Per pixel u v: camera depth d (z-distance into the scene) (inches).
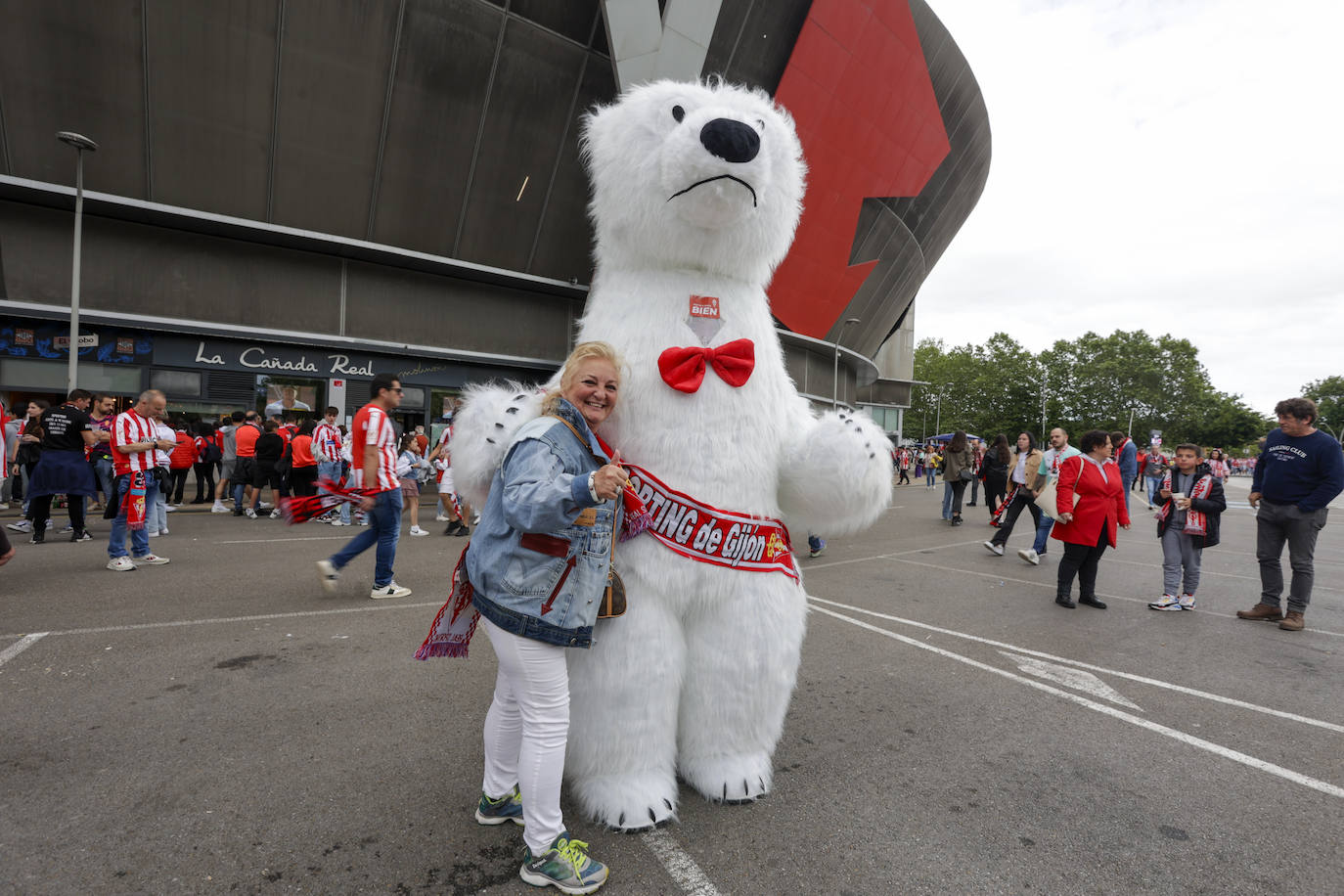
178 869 80.2
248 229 500.4
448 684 141.6
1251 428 2464.3
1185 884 83.2
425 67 501.4
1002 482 458.3
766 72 642.8
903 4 689.6
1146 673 164.9
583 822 91.7
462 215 572.1
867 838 91.0
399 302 585.9
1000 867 85.7
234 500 469.7
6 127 430.9
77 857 81.7
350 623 183.3
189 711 125.2
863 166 788.0
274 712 125.7
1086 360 2477.9
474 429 84.9
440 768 106.2
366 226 543.2
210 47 448.1
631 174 93.3
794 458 96.1
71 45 423.5
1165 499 236.8
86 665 147.2
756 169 86.2
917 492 873.5
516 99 539.5
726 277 98.0
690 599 89.1
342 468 383.6
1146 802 103.1
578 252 631.2
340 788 99.5
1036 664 168.9
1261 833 95.1
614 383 80.3
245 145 482.3
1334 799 105.3
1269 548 218.1
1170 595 232.4
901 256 987.9
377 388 204.5
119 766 104.4
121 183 464.1
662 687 87.7
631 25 509.4
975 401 2491.4
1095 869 85.9
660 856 85.4
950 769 112.4
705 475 87.7
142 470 240.1
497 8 498.0
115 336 487.5
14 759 105.8
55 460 286.5
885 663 167.3
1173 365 2411.4
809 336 922.1
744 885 80.3
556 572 73.7
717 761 97.3
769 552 93.4
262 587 222.2
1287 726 134.2
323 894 76.7
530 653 74.9
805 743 121.0
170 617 184.5
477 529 79.9
